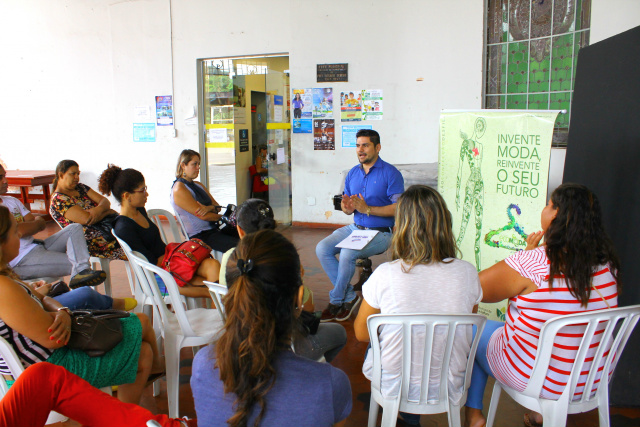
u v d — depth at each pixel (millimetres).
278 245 1247
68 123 8039
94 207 3941
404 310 1797
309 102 6715
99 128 7910
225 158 7348
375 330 1826
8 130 8344
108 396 1521
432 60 6164
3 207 2018
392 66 6340
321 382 1216
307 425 1198
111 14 7527
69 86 7934
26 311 1831
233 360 1182
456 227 3273
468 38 5961
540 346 1759
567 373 1774
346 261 3600
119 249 3855
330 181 6816
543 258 1799
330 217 6906
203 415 1245
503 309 3068
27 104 8180
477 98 6039
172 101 7445
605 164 2670
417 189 1825
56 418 1852
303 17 6570
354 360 3098
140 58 7492
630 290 2414
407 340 1782
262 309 1177
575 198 1769
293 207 7039
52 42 7883
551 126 2719
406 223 1809
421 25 6145
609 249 1781
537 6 5352
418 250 1796
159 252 3453
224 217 4156
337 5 6426
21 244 3537
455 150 3221
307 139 6809
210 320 2596
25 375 1443
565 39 5105
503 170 2959
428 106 6273
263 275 1198
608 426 1832
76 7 7680
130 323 2176
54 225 7266
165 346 2426
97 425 1479
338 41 6488
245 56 7027
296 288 1266
